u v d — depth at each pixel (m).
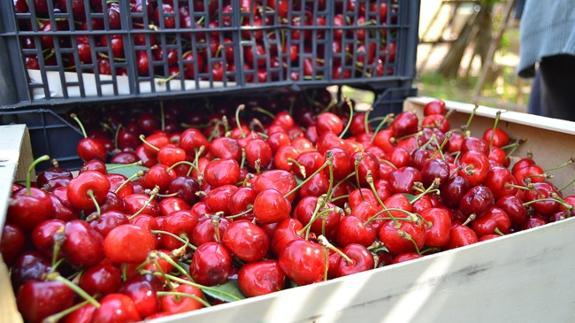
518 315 0.39
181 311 0.32
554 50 0.63
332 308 0.31
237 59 0.53
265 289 0.33
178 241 0.38
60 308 0.29
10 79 0.46
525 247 0.38
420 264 0.34
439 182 0.41
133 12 0.48
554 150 0.52
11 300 0.28
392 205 0.41
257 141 0.47
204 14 0.50
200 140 0.49
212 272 0.34
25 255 0.31
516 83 1.91
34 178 0.47
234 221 0.36
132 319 0.30
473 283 0.36
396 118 0.55
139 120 0.56
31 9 0.45
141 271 0.32
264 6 0.52
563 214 0.44
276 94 0.64
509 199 0.44
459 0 2.12
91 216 0.34
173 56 0.52
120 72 0.51
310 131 0.56
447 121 0.58
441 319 0.35
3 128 0.44
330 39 0.56
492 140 0.54
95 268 0.32
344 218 0.39
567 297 0.41
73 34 0.46
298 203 0.40
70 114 0.51
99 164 0.43
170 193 0.44
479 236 0.42
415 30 0.60
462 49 2.21
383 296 0.33
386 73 0.60
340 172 0.43
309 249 0.33
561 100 0.69
